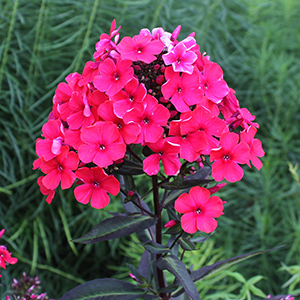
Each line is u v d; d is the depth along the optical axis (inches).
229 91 16.2
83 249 34.1
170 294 18.9
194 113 14.6
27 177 32.2
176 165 14.7
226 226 36.0
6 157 32.1
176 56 14.9
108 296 17.5
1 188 30.5
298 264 34.8
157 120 14.6
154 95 15.3
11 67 33.0
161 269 17.2
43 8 33.4
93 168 14.6
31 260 32.6
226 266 18.5
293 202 37.2
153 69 15.3
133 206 19.1
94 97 15.0
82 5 34.3
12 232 31.9
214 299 29.6
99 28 33.6
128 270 32.0
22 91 32.6
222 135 14.7
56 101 16.2
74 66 33.0
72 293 17.3
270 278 35.0
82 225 33.2
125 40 15.1
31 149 32.0
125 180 17.3
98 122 14.6
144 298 18.3
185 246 17.0
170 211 17.5
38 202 32.5
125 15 35.2
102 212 32.5
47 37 33.8
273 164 37.1
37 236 32.8
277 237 36.9
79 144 15.1
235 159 14.9
